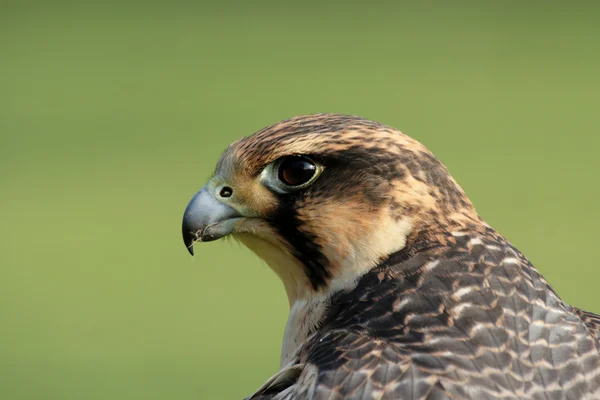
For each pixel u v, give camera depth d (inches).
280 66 1151.6
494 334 215.8
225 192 252.4
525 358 212.2
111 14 1325.0
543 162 872.3
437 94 1049.5
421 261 230.8
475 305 220.8
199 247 743.1
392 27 1273.4
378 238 236.7
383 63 1151.6
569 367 211.6
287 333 251.6
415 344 214.5
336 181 240.4
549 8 1301.7
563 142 922.7
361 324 224.4
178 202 823.1
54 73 1147.3
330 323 231.5
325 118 249.1
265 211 248.4
